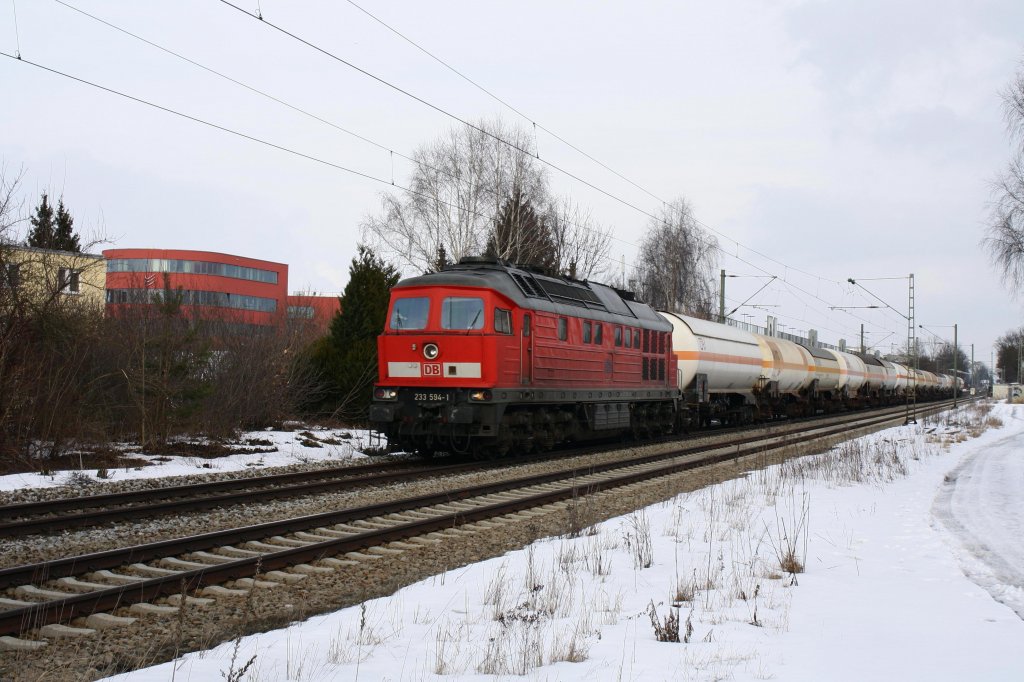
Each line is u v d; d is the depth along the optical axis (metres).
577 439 21.88
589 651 6.09
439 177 39.22
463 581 8.47
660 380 25.89
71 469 15.91
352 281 27.20
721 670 5.54
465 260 19.19
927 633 6.60
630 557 9.72
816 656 5.89
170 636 6.74
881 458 20.39
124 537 10.35
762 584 8.47
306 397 25.83
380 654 6.01
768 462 20.62
